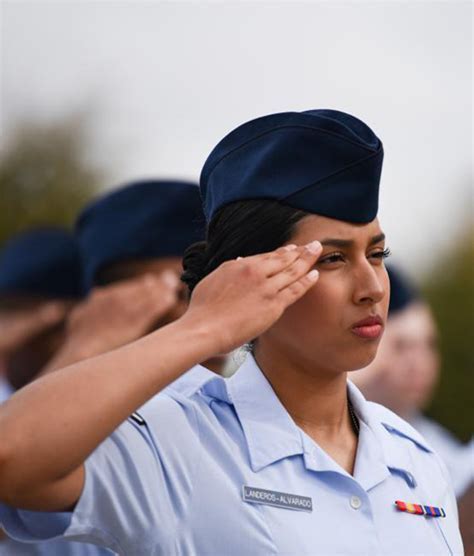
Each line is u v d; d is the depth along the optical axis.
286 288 6.19
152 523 6.23
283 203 6.43
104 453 6.21
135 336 9.48
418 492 6.87
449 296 27.27
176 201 10.45
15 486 5.81
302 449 6.58
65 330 12.21
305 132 6.47
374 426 6.93
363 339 6.39
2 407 5.94
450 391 24.88
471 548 9.99
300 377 6.71
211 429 6.59
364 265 6.39
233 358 7.40
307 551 6.28
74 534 6.11
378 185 6.52
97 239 10.65
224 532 6.27
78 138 31.52
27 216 30.25
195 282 6.89
